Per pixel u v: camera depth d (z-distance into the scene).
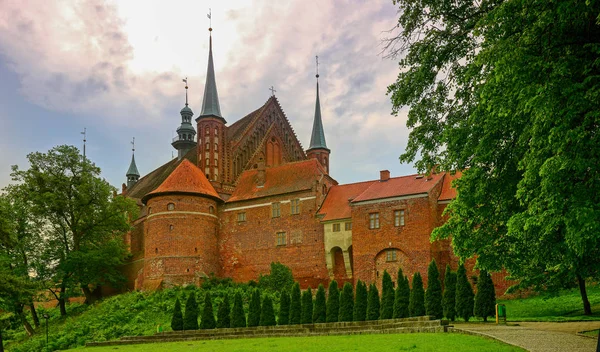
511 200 23.92
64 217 73.19
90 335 53.50
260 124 90.50
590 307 39.62
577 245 17.69
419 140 28.88
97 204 74.12
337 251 67.31
